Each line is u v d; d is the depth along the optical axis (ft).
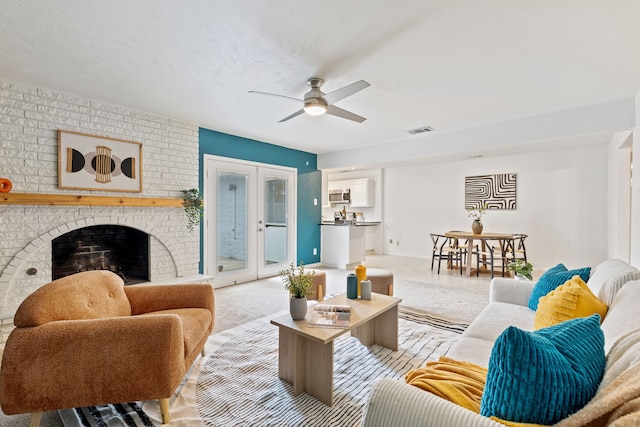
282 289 15.03
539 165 19.33
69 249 11.68
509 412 2.75
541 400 2.65
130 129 12.05
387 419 3.03
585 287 5.78
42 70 8.77
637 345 3.13
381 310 7.52
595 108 11.87
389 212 26.48
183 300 7.81
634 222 11.53
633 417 2.19
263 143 17.74
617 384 2.72
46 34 6.98
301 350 6.57
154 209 12.80
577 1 5.96
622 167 14.34
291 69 8.75
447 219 23.22
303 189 20.30
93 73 8.96
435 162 22.81
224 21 6.55
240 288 15.25
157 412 5.84
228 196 15.93
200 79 9.36
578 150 18.03
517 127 13.61
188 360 6.23
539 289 7.42
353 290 8.42
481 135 14.62
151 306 7.67
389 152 17.94
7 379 4.89
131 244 13.48
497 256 20.22
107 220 11.46
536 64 8.54
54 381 5.02
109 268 12.87
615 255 15.20
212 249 15.21
